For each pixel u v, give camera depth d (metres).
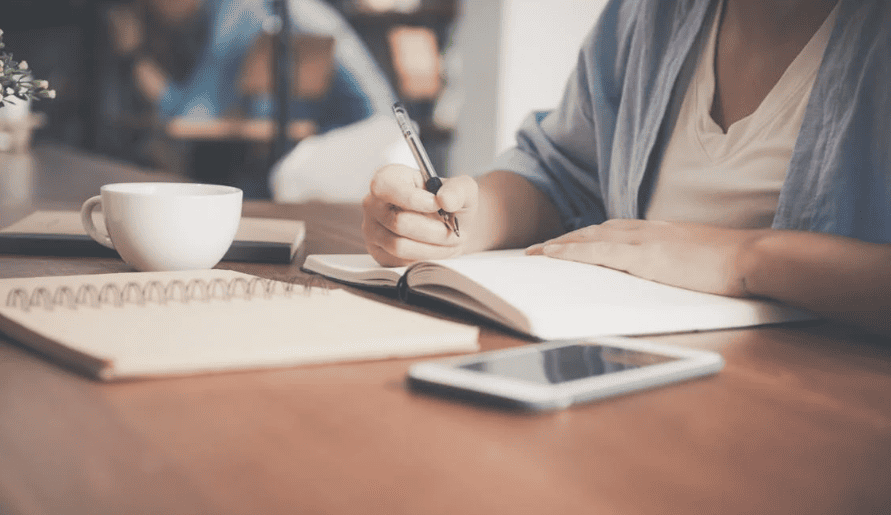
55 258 0.85
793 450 0.39
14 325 0.51
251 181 3.34
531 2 3.24
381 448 0.37
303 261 0.89
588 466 0.36
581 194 1.15
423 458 0.36
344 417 0.41
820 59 0.88
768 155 0.92
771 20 0.93
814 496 0.34
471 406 0.43
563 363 0.48
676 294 0.66
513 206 1.02
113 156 3.97
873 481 0.35
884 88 0.77
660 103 1.01
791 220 0.82
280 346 0.48
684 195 0.99
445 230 0.79
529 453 0.37
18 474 0.33
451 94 3.74
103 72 4.08
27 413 0.40
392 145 2.71
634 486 0.34
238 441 0.37
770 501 0.33
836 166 0.79
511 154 1.19
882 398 0.48
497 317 0.59
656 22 1.03
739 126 0.95
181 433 0.38
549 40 3.31
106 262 0.83
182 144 3.59
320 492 0.32
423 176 0.81
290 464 0.35
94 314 0.53
